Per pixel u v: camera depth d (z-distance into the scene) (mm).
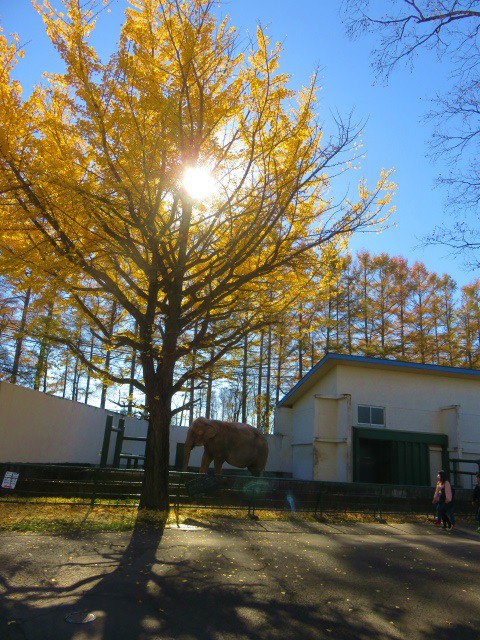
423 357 31281
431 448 18500
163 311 10492
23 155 8031
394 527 11750
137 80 8047
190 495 11469
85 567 6156
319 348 30281
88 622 4555
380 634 4898
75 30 7883
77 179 8117
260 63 8570
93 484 10828
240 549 7824
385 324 32469
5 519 8500
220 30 8453
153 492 10102
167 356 10047
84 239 9008
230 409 47219
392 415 18438
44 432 13891
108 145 8133
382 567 7480
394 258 33312
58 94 8039
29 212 8273
